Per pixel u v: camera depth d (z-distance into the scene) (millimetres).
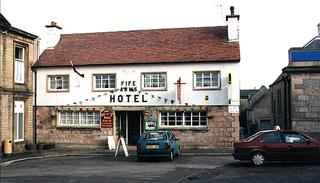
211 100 26234
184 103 26562
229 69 26094
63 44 30391
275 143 18219
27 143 27516
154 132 21625
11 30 25484
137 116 27781
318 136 24453
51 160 22047
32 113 28297
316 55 24844
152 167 18500
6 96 25094
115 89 27516
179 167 18391
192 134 26391
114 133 27500
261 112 49812
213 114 26172
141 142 21000
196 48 27484
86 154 24641
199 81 26578
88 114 28062
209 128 26172
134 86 27281
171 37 29281
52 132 28250
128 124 27859
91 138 27766
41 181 14492
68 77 28234
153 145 20734
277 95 36188
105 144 27531
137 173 16500
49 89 28422
